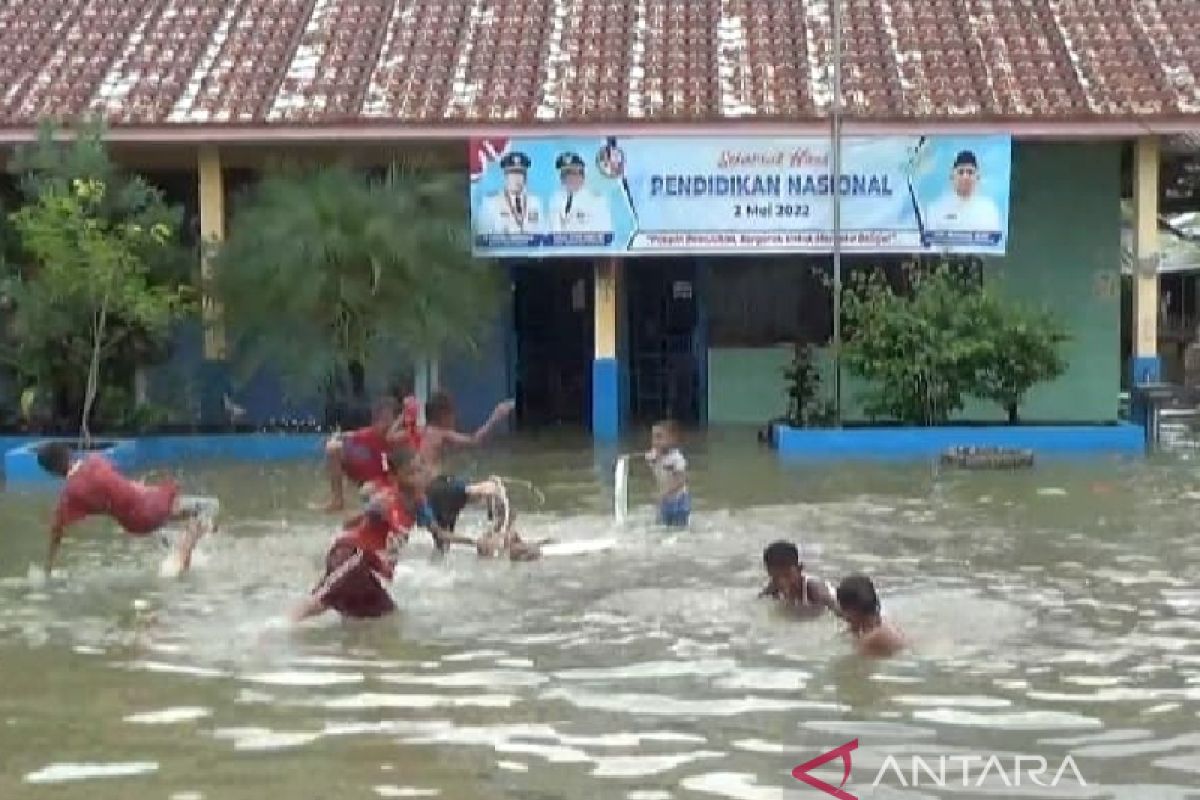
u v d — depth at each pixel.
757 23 39.09
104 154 33.22
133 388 35.16
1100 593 17.08
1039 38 37.66
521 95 35.56
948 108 34.47
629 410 39.94
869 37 38.06
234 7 40.19
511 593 17.42
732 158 34.72
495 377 38.84
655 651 14.45
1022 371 33.91
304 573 18.97
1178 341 55.50
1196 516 22.91
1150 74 35.62
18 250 33.81
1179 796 10.17
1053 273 38.31
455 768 10.90
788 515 23.34
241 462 31.83
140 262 33.09
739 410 39.22
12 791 10.52
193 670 13.96
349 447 21.08
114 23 39.31
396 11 40.00
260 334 34.06
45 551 20.84
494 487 20.83
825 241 34.81
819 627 15.38
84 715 12.45
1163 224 53.38
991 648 14.43
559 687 13.15
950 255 35.59
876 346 33.84
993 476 28.16
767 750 11.25
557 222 34.84
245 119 34.25
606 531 21.97
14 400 35.56
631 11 39.91
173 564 19.17
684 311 39.88
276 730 11.93
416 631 15.48
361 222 32.75
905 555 19.62
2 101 35.31
